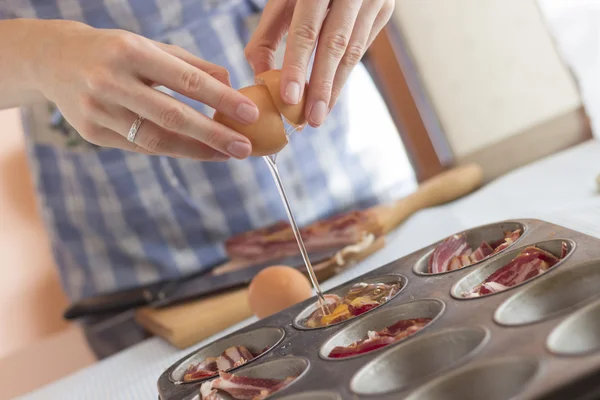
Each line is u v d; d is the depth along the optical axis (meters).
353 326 0.67
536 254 0.65
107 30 0.68
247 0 1.12
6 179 1.39
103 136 0.72
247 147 0.66
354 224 0.96
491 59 1.14
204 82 0.65
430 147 1.22
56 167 1.11
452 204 1.05
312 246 0.96
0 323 1.39
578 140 1.18
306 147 1.12
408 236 0.96
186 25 1.08
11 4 1.04
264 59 0.76
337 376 0.60
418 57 1.13
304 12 0.67
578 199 0.88
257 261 1.00
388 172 1.18
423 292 0.67
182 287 1.02
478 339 0.59
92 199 1.09
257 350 0.71
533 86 1.16
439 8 1.12
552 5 1.16
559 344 0.55
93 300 1.07
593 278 0.61
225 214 1.09
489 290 0.64
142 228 1.09
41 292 1.43
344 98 1.15
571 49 1.17
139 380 0.83
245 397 0.65
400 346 0.61
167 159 1.08
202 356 0.71
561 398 0.52
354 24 0.71
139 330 1.01
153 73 0.65
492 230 0.72
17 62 0.72
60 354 1.15
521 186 0.99
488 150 1.15
